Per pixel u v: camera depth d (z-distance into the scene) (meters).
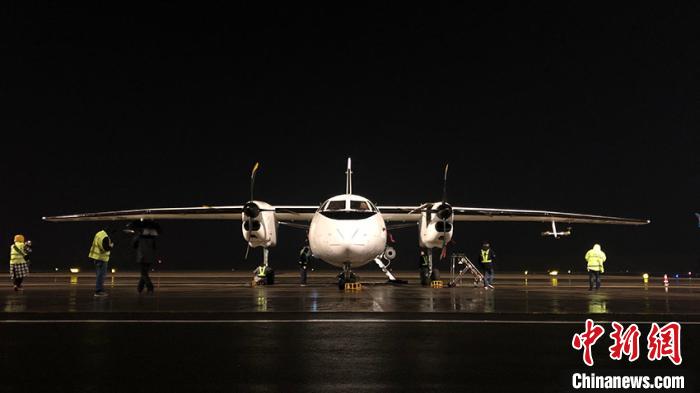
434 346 8.78
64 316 11.84
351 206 21.11
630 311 12.84
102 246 17.20
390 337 9.52
